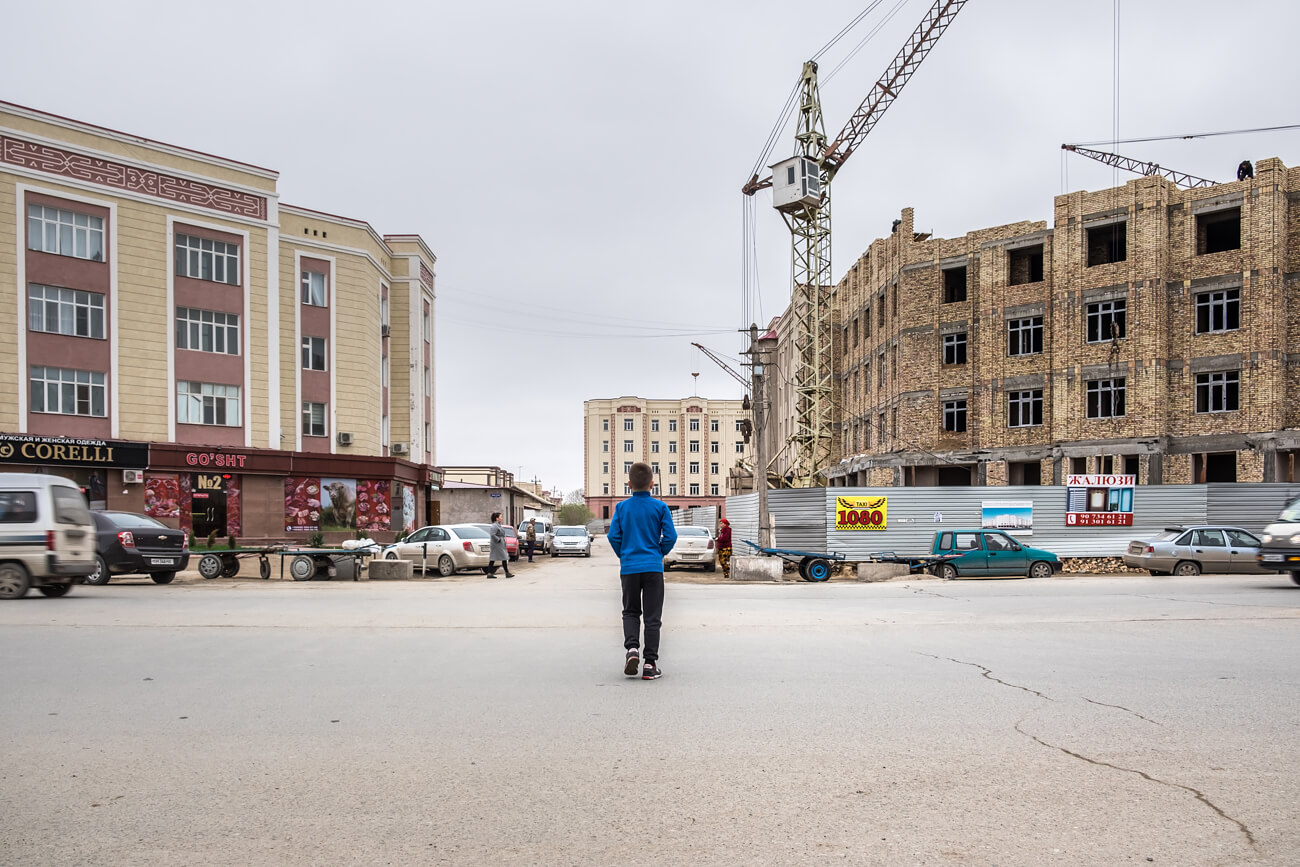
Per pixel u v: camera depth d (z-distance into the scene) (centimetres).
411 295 4625
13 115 3102
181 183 3506
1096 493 2964
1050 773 484
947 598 1648
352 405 4050
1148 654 880
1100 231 3906
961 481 4391
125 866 363
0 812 426
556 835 396
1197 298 3634
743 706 646
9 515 1533
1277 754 520
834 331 5925
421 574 2691
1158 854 374
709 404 12912
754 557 2619
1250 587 1881
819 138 5622
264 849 381
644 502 773
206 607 1403
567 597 1673
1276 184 3447
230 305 3631
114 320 3312
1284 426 3431
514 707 645
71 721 604
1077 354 3812
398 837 395
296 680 749
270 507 3684
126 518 2119
